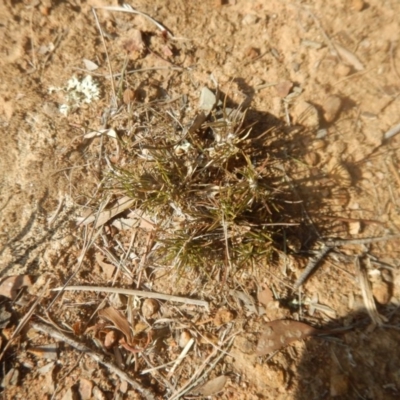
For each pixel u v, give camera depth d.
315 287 0.35
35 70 0.41
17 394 0.32
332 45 0.41
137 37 0.42
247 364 0.32
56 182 0.38
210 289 0.35
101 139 0.39
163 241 0.34
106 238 0.37
